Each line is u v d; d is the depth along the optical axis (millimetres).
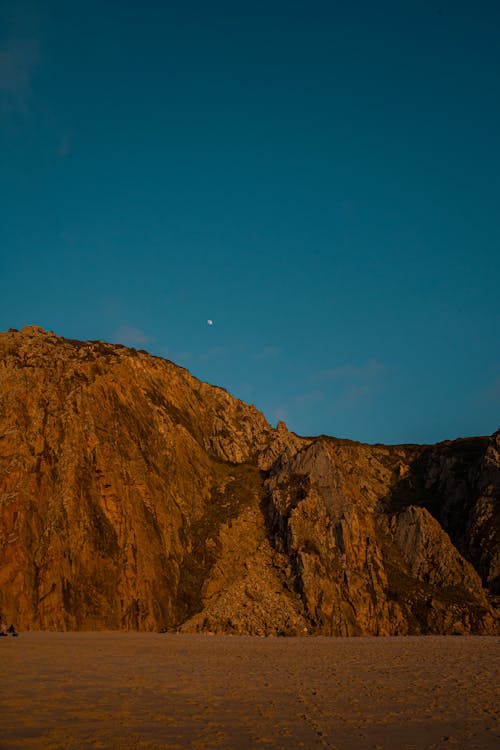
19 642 36344
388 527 67312
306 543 56875
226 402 88125
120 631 47531
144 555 52812
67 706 17156
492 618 55031
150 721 15500
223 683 22734
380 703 19000
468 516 74125
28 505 49688
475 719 16625
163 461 64438
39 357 64812
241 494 67438
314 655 33875
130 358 73188
